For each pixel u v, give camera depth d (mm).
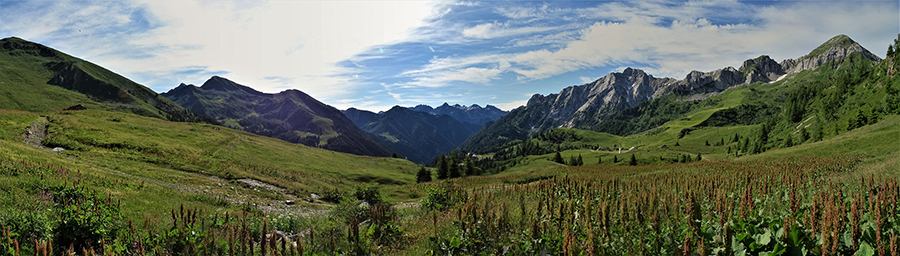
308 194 45625
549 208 15273
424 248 12961
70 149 49844
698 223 9766
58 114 73438
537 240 11234
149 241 11758
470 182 65188
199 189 35562
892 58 156875
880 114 103188
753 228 9133
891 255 6730
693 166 68500
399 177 86938
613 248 10148
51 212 14812
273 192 42500
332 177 69938
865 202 12977
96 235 12148
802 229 9289
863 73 195375
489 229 13266
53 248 11164
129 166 42250
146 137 66312
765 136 174375
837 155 60562
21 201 15586
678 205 14445
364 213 21188
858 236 7801
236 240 12523
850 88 189875
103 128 65562
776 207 16422
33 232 11469
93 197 16984
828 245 7512
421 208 25516
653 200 14227
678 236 10359
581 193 22703
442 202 24578
